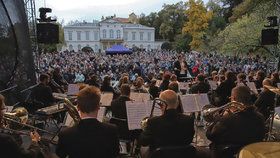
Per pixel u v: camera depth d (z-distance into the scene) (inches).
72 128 129.5
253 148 125.7
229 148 145.6
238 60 1309.1
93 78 381.4
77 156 126.3
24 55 386.3
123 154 214.4
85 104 128.9
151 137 149.0
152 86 354.3
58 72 501.4
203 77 354.3
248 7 1190.9
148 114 197.8
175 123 147.3
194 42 2477.9
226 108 156.9
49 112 262.2
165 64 1382.9
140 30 4087.1
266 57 1002.1
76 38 3892.7
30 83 390.9
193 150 144.5
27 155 124.5
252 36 924.6
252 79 436.5
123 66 1365.7
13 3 375.2
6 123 147.3
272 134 188.9
